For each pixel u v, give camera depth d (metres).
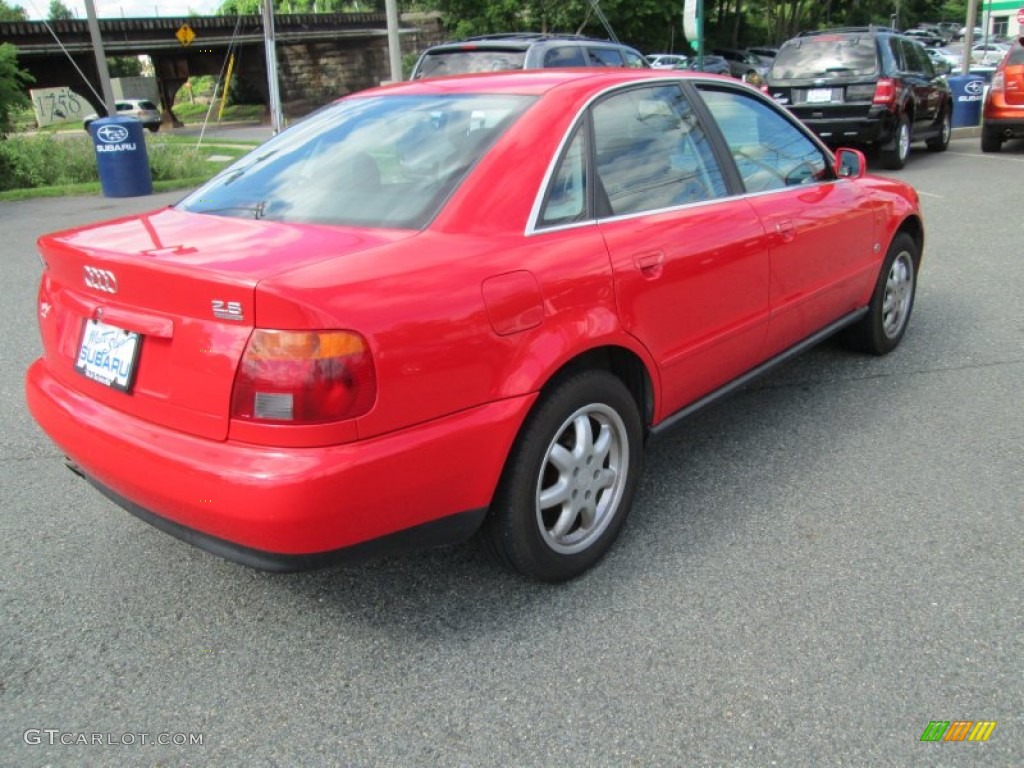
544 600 3.06
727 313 3.68
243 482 2.34
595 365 3.23
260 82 45.16
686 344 3.48
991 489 3.69
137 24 38.47
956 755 2.31
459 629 2.92
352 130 3.44
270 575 3.28
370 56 44.53
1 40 35.66
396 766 2.35
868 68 12.20
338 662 2.78
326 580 3.24
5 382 5.34
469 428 2.62
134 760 2.39
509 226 2.88
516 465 2.85
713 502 3.70
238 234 2.84
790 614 2.91
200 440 2.49
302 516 2.34
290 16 41.00
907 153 13.07
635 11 38.47
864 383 4.93
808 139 4.50
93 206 13.26
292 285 2.33
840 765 2.29
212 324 2.43
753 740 2.38
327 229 2.85
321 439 2.35
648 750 2.36
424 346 2.50
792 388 4.92
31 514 3.76
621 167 3.32
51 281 3.17
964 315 6.04
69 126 48.91
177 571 3.32
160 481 2.51
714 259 3.53
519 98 3.26
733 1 54.19
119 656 2.83
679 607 2.98
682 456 4.15
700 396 3.75
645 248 3.22
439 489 2.60
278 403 2.34
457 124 3.20
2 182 16.00
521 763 2.34
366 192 3.03
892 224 4.98
